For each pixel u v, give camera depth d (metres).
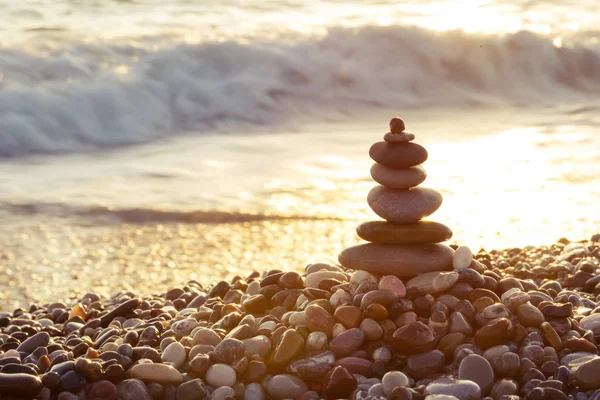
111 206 7.65
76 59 12.57
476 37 13.97
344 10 17.88
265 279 3.71
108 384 2.97
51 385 2.97
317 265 3.82
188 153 9.91
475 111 12.41
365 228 3.40
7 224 7.19
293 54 13.34
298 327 3.19
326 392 2.93
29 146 10.53
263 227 7.14
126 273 6.20
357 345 3.08
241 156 9.59
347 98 12.88
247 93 12.48
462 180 8.27
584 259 4.68
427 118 11.90
